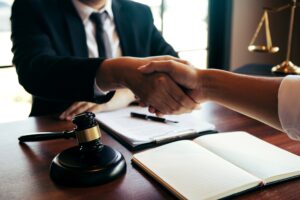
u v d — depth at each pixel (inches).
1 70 65.8
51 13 42.6
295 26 102.0
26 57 36.5
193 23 84.5
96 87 29.0
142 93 27.3
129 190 19.3
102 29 46.3
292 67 63.0
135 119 31.9
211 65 90.5
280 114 20.3
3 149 25.5
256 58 95.4
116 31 49.0
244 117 33.3
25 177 21.0
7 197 18.7
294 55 104.9
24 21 41.3
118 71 27.1
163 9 78.4
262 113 21.6
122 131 27.9
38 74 31.9
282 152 23.4
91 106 35.2
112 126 29.4
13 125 31.1
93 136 21.2
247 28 89.7
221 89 24.1
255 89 22.1
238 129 29.8
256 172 20.4
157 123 30.6
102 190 19.3
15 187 19.8
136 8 51.8
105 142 26.7
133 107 37.0
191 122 30.7
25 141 26.1
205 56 89.7
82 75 28.3
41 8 42.1
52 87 30.3
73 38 42.9
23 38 39.7
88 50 45.2
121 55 49.2
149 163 21.7
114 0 50.1
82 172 19.8
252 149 23.9
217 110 35.7
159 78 25.8
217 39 88.4
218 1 85.1
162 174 20.1
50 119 33.0
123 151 25.0
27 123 31.7
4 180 20.6
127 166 22.4
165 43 53.5
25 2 42.2
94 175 19.8
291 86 19.9
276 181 19.9
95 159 20.8
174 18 80.9
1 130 29.7
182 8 81.4
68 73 29.2
